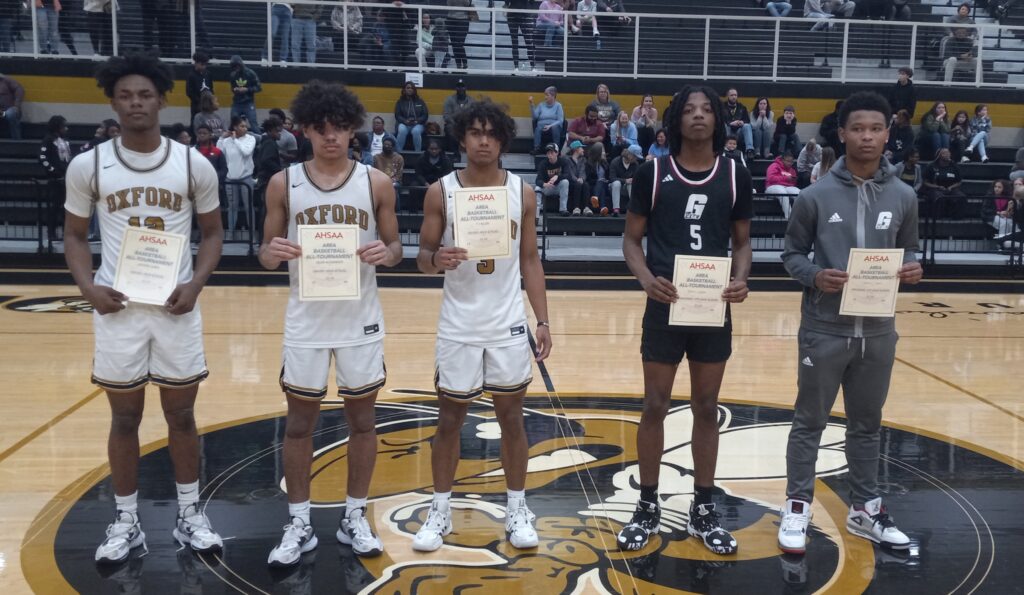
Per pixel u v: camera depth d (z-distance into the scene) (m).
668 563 3.63
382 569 3.54
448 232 3.62
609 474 4.60
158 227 3.43
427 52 14.86
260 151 11.62
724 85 15.12
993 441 5.20
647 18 15.45
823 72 15.79
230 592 3.35
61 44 14.30
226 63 14.34
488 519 4.04
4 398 5.73
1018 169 13.20
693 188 3.58
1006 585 3.48
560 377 6.46
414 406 5.72
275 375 6.37
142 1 14.05
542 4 15.36
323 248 3.41
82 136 13.83
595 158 12.71
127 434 3.54
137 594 3.32
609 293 10.15
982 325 8.58
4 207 12.36
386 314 8.59
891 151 13.61
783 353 7.29
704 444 3.76
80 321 8.06
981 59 15.53
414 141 13.63
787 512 3.83
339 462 4.72
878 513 3.90
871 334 3.69
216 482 4.43
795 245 3.82
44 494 4.24
